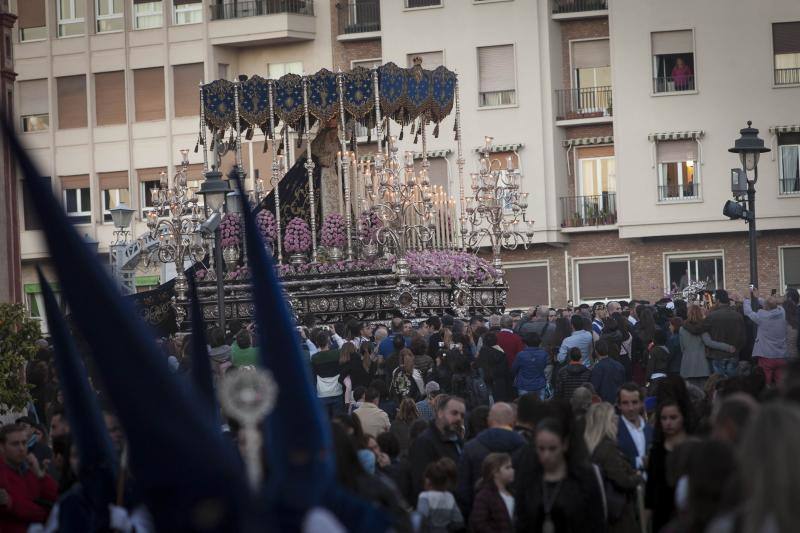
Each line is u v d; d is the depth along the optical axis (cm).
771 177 9438
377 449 2344
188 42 10506
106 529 1568
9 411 3516
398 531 1398
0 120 1078
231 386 1164
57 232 1080
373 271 5300
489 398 3912
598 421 2161
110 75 10700
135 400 1079
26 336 3491
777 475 1065
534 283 9931
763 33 9488
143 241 8294
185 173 5559
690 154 9588
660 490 2052
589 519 1930
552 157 9806
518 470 1967
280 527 1159
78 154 10738
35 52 10819
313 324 5009
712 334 4391
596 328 5066
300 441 1181
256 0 10425
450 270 5466
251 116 5612
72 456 1862
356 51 10394
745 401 1545
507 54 9912
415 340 4081
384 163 5509
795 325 4853
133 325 1088
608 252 9819
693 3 9550
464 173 9938
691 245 9662
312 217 5478
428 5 10038
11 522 2189
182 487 1088
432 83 5700
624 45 9644
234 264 5462
